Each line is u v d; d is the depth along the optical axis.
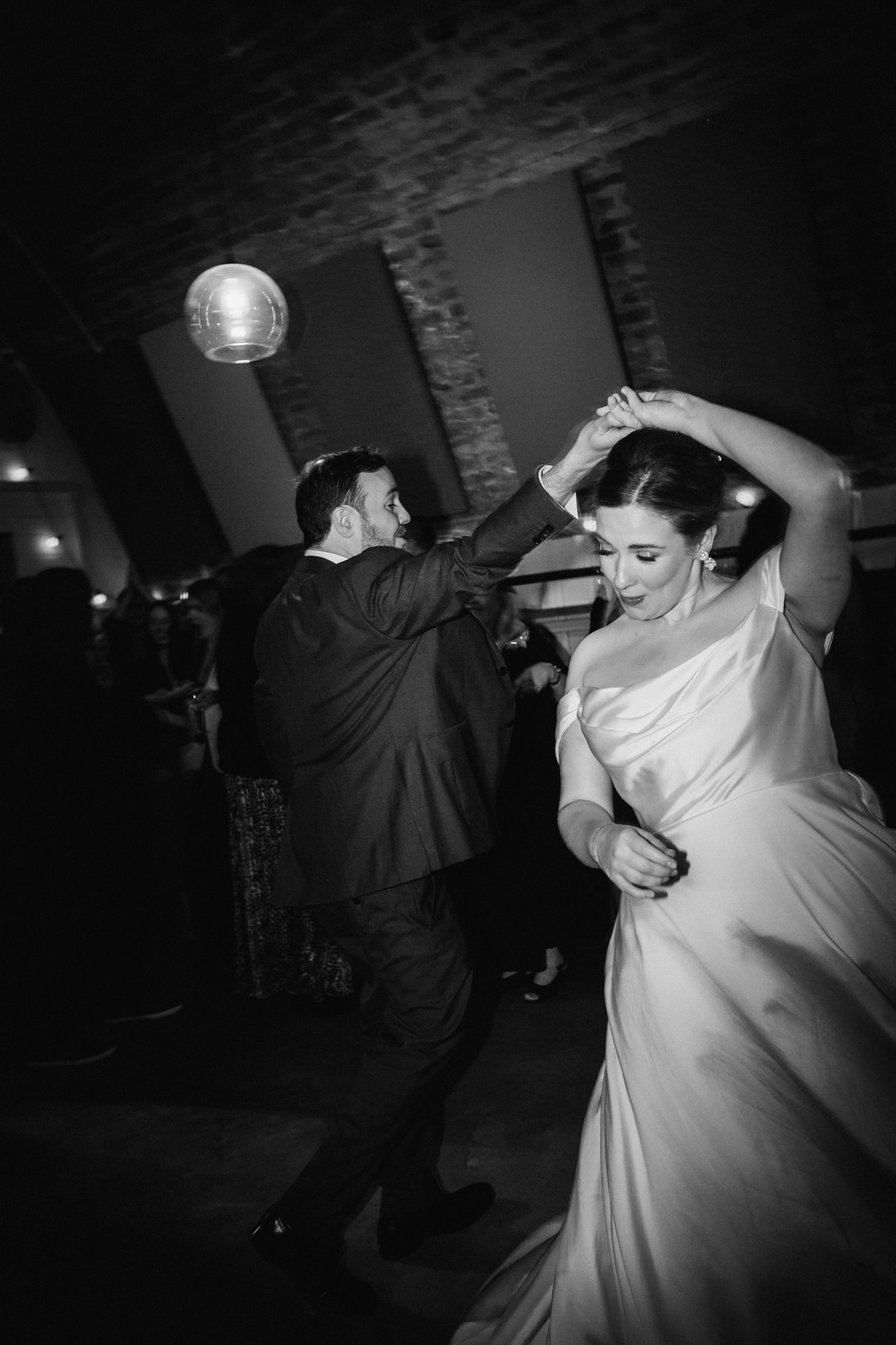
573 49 4.39
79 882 3.29
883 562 4.79
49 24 5.13
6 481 6.92
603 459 1.70
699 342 4.93
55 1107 3.01
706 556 1.46
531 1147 2.54
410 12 4.50
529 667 3.56
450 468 5.95
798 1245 1.23
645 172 4.62
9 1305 2.09
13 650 3.42
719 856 1.36
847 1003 1.29
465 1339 1.69
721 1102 1.29
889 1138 1.25
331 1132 1.99
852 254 4.45
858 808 1.41
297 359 6.04
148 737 3.59
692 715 1.38
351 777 1.98
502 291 5.23
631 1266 1.32
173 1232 2.31
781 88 4.17
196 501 6.95
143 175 5.70
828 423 4.84
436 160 5.04
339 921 2.14
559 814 1.55
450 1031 2.00
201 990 3.90
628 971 1.42
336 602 1.96
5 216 6.25
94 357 6.74
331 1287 2.00
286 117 5.14
